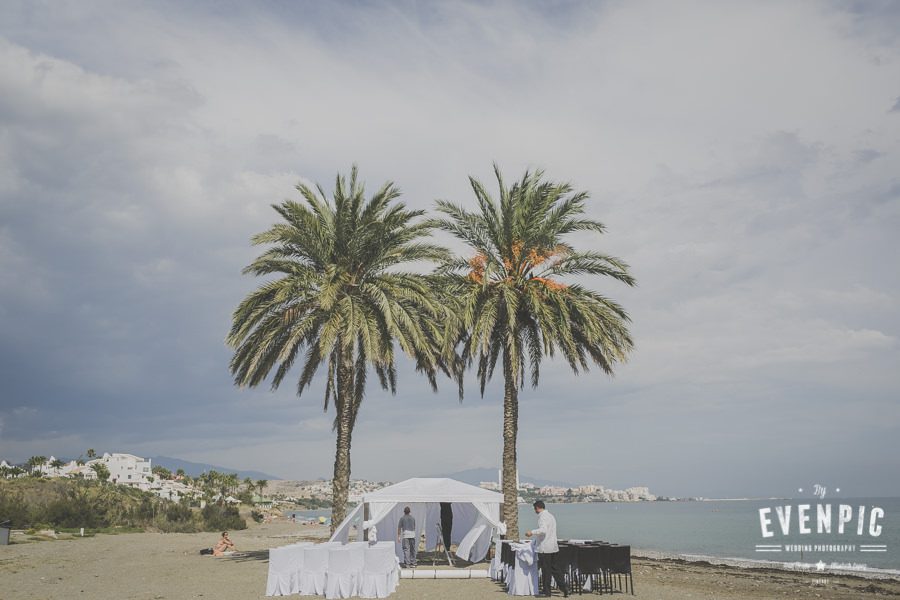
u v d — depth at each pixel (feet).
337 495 83.25
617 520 438.40
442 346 85.30
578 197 88.33
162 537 155.12
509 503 85.15
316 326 84.89
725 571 84.33
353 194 85.56
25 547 110.42
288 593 52.29
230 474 579.89
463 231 91.76
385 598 51.26
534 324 92.63
